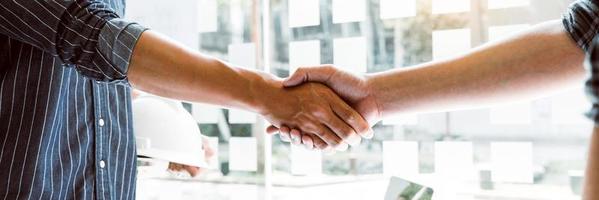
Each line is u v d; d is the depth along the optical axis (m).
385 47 2.05
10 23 1.47
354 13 2.08
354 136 1.76
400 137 2.05
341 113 1.73
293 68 2.16
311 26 2.14
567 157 1.90
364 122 1.75
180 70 1.54
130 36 1.50
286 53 2.18
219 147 2.28
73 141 1.56
